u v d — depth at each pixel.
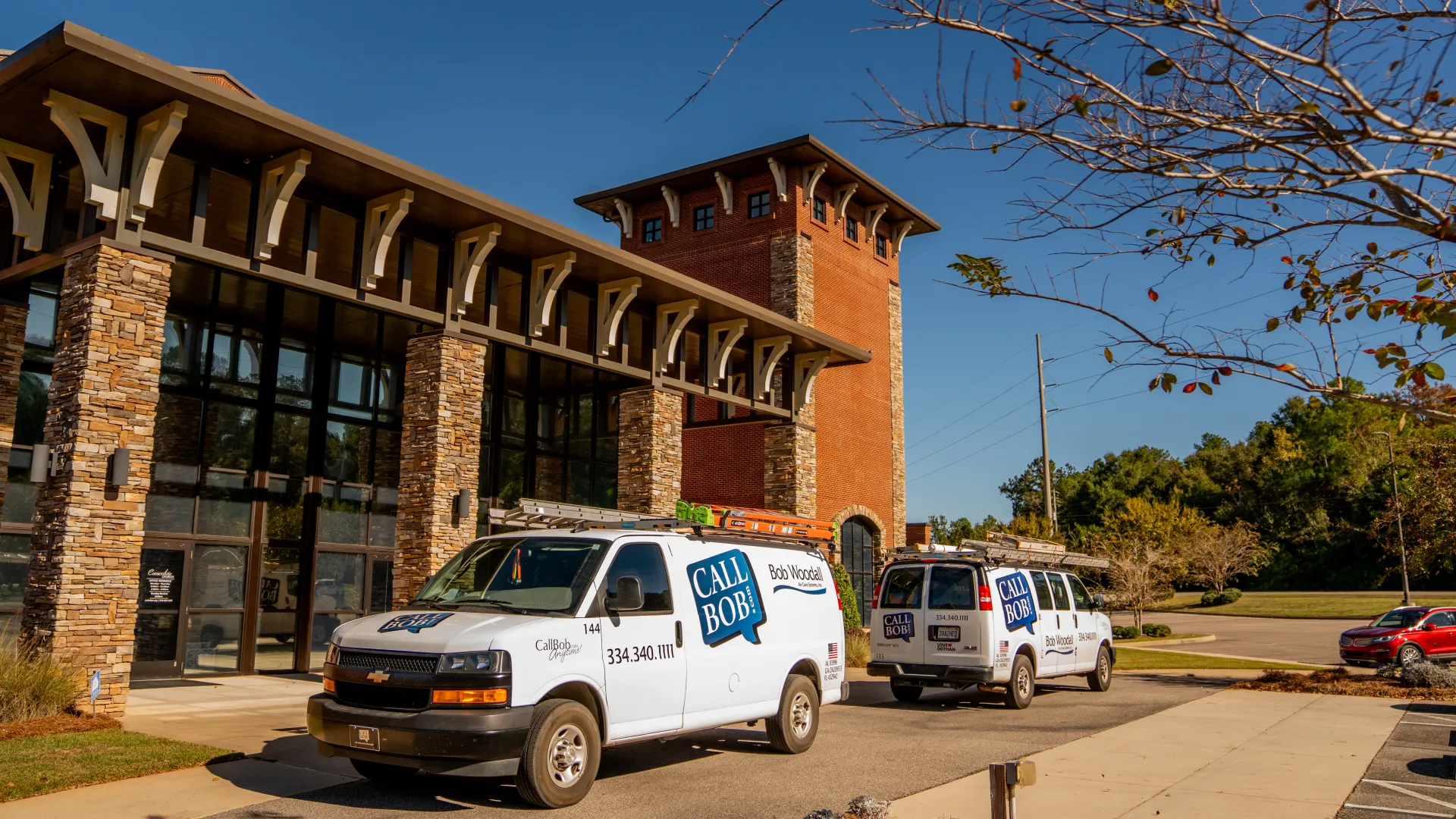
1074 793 8.59
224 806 7.76
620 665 8.46
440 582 9.16
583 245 17.83
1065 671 16.38
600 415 23.73
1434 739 11.73
